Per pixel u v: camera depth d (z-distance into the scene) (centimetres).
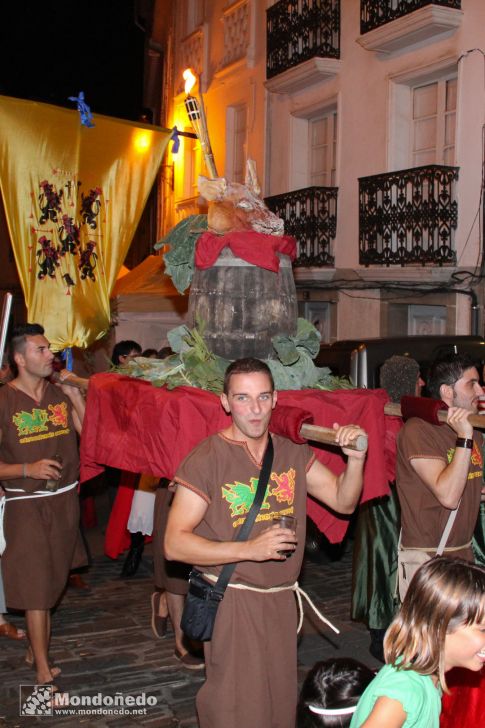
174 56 2162
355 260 1480
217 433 359
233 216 428
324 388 441
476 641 237
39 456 534
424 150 1363
